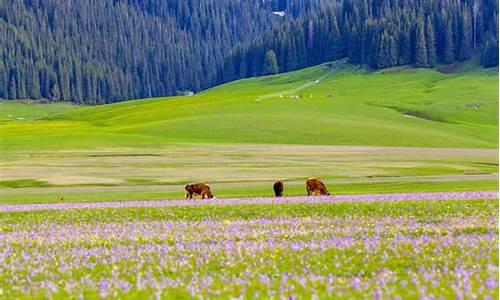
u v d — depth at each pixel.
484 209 70.38
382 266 41.81
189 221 70.94
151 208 83.69
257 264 44.09
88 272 44.00
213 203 87.94
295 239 54.56
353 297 33.09
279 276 39.69
